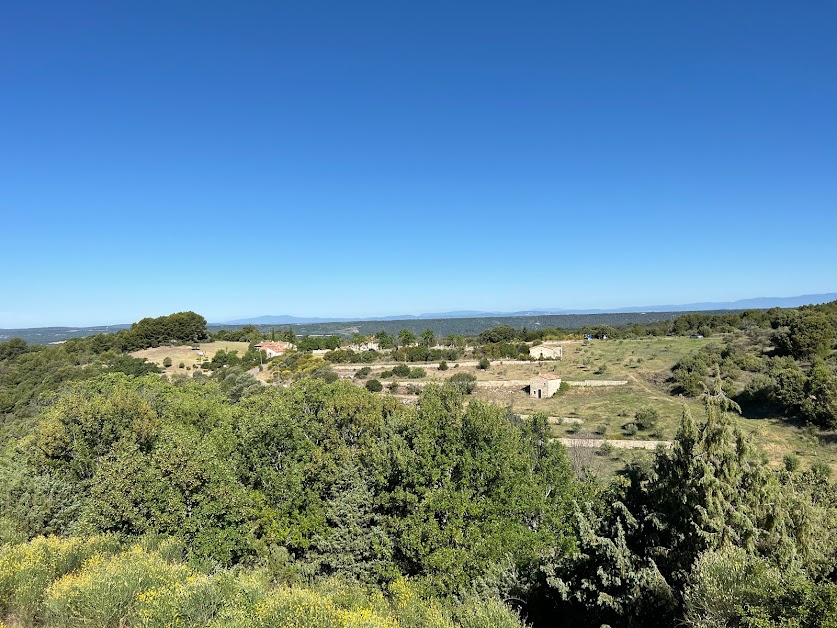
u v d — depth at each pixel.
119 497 18.22
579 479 27.89
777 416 42.81
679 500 11.95
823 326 56.28
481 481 20.56
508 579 15.93
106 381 52.34
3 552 12.39
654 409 50.62
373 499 22.52
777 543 10.39
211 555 19.06
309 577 19.70
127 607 9.94
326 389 37.19
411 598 14.85
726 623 7.73
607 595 11.03
